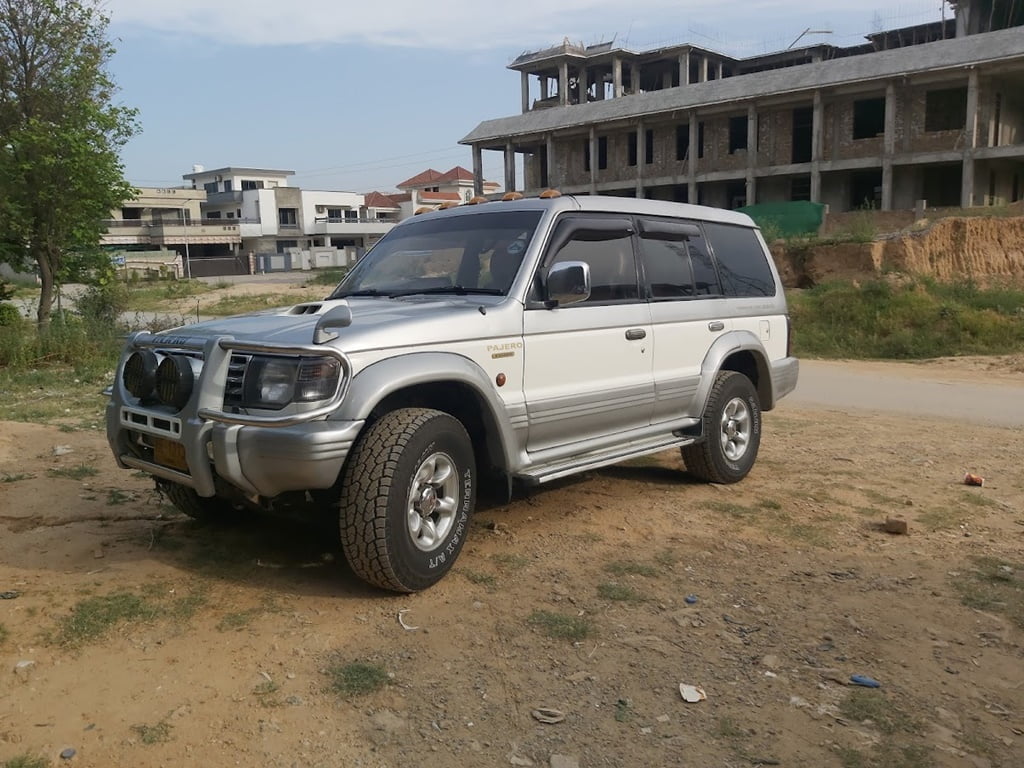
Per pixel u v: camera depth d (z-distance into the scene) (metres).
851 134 38.03
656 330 5.67
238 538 5.03
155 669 3.46
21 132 14.84
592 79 64.69
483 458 4.96
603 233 5.46
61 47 15.96
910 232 24.91
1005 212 28.55
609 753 2.96
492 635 3.82
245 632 3.79
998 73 33.72
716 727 3.12
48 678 3.37
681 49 57.34
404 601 4.16
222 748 2.95
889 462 7.27
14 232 15.50
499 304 4.70
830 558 4.85
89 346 13.69
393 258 5.61
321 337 3.96
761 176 40.41
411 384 4.09
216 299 37.59
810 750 2.98
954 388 12.26
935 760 2.93
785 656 3.67
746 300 6.66
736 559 4.82
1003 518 5.64
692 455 6.28
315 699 3.27
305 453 3.80
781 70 39.75
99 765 2.85
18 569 4.45
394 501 4.00
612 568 4.63
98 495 5.86
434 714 3.18
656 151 44.53
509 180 49.19
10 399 10.22
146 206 79.12
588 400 5.14
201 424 4.05
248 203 85.56
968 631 3.92
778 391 7.02
